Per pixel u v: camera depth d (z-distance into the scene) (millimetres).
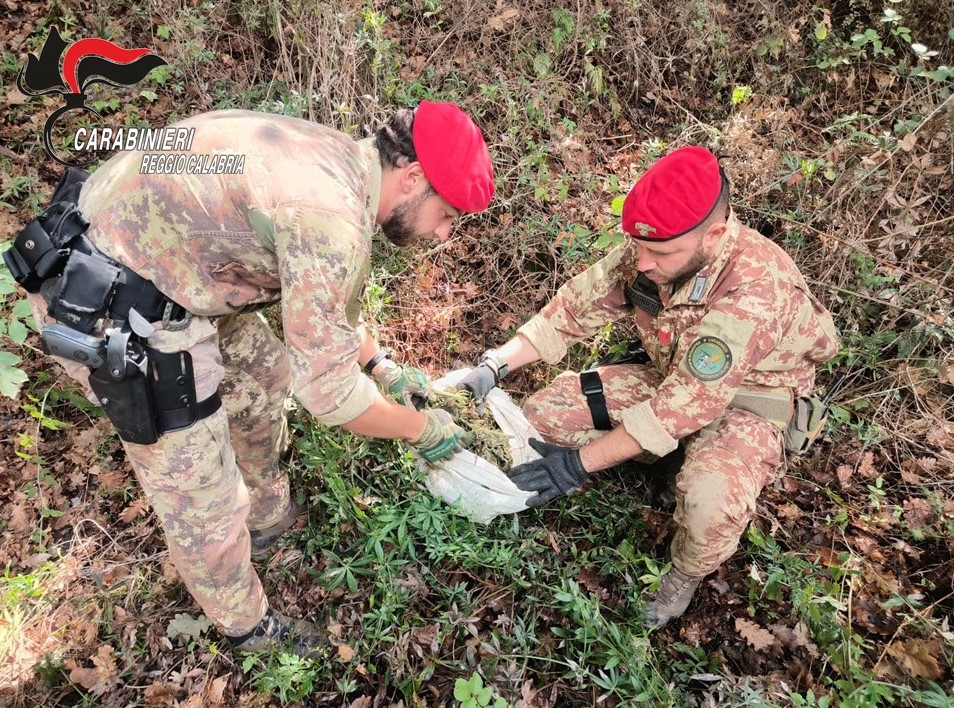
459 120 1631
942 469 2926
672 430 2180
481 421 2557
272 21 3621
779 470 2633
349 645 2232
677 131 4094
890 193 3504
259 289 1749
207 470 1725
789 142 3959
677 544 2336
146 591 2371
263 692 2133
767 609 2453
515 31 3971
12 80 3508
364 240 1585
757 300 2105
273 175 1500
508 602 2367
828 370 3225
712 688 2207
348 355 1600
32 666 2191
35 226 1515
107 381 1517
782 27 4293
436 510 2406
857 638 2289
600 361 3021
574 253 3266
